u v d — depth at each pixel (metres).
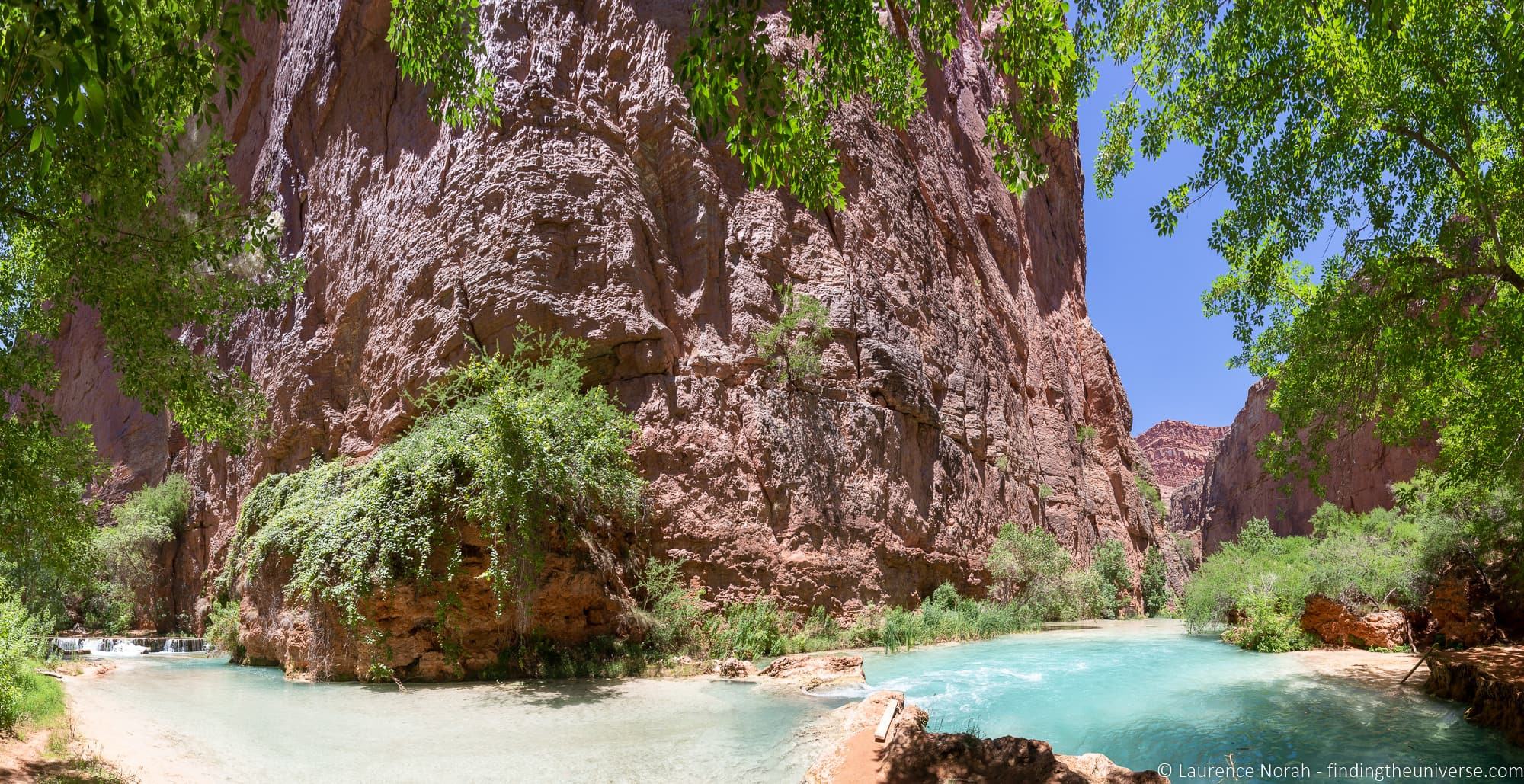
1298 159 9.89
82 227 7.88
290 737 8.39
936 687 10.91
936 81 32.47
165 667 15.68
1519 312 9.30
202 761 7.34
